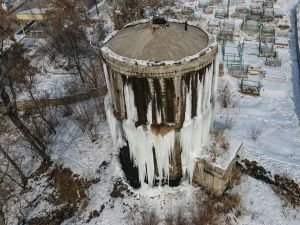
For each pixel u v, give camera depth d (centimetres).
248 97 2730
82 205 1953
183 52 1501
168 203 1836
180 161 1800
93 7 4969
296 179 1934
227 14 4159
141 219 1794
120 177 2003
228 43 3584
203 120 1689
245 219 1803
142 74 1445
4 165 2338
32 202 2097
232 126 2319
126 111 1658
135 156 1792
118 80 1555
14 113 2070
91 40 3853
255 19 3997
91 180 2059
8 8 4450
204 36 1667
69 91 3002
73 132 2484
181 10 4384
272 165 2012
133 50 1530
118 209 1870
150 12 4197
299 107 2592
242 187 1961
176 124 1606
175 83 1469
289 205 1866
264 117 2473
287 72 3062
